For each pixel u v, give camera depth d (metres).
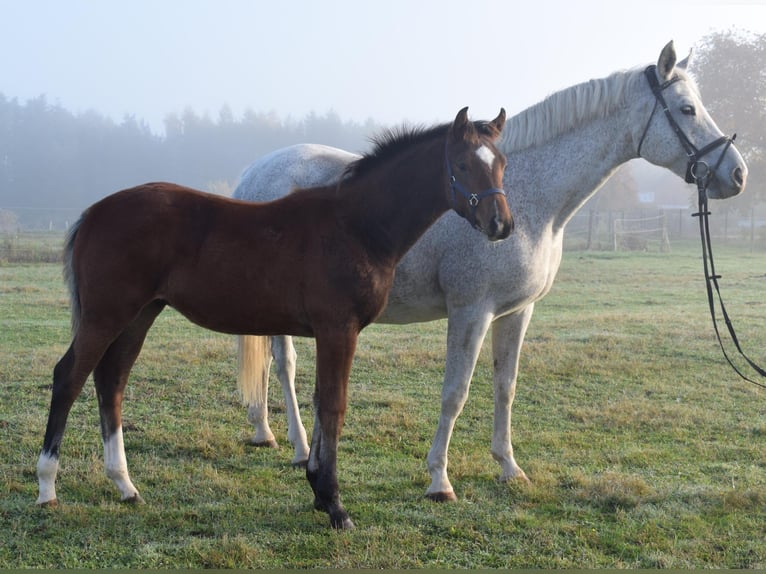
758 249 27.05
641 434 5.68
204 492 4.34
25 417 5.62
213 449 5.10
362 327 3.92
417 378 7.37
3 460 4.75
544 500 4.27
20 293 12.68
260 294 3.81
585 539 3.73
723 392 6.92
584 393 6.89
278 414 6.17
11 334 9.01
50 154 64.19
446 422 4.35
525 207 4.45
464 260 4.30
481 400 6.57
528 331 9.91
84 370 3.84
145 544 3.61
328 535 3.73
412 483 4.54
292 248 3.81
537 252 4.39
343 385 3.82
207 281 3.81
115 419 4.15
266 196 5.19
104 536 3.69
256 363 5.26
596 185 4.58
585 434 5.66
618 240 27.84
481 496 4.33
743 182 4.32
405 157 3.94
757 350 8.65
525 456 5.14
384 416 5.95
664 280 16.41
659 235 35.00
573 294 14.22
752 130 32.12
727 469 4.82
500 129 3.99
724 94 32.22
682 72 4.43
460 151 3.70
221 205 3.93
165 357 7.71
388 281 3.93
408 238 3.97
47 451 3.94
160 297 3.90
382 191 3.91
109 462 4.12
